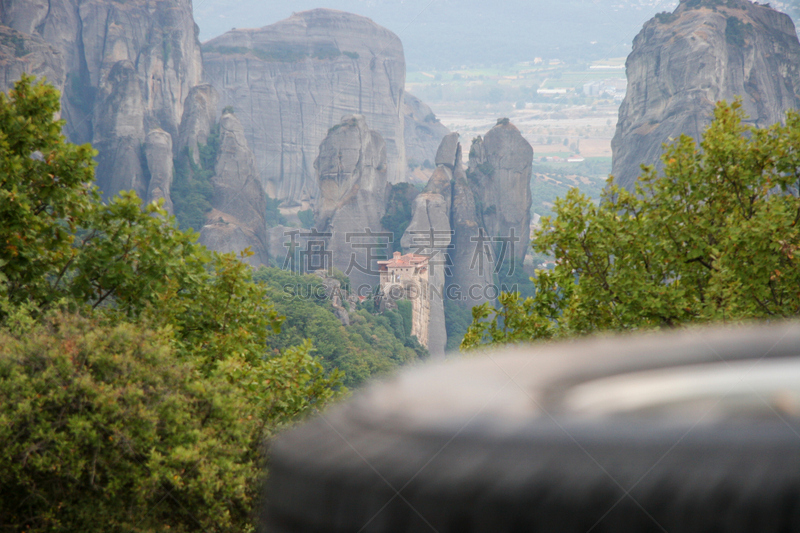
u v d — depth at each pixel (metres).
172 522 6.94
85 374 6.71
